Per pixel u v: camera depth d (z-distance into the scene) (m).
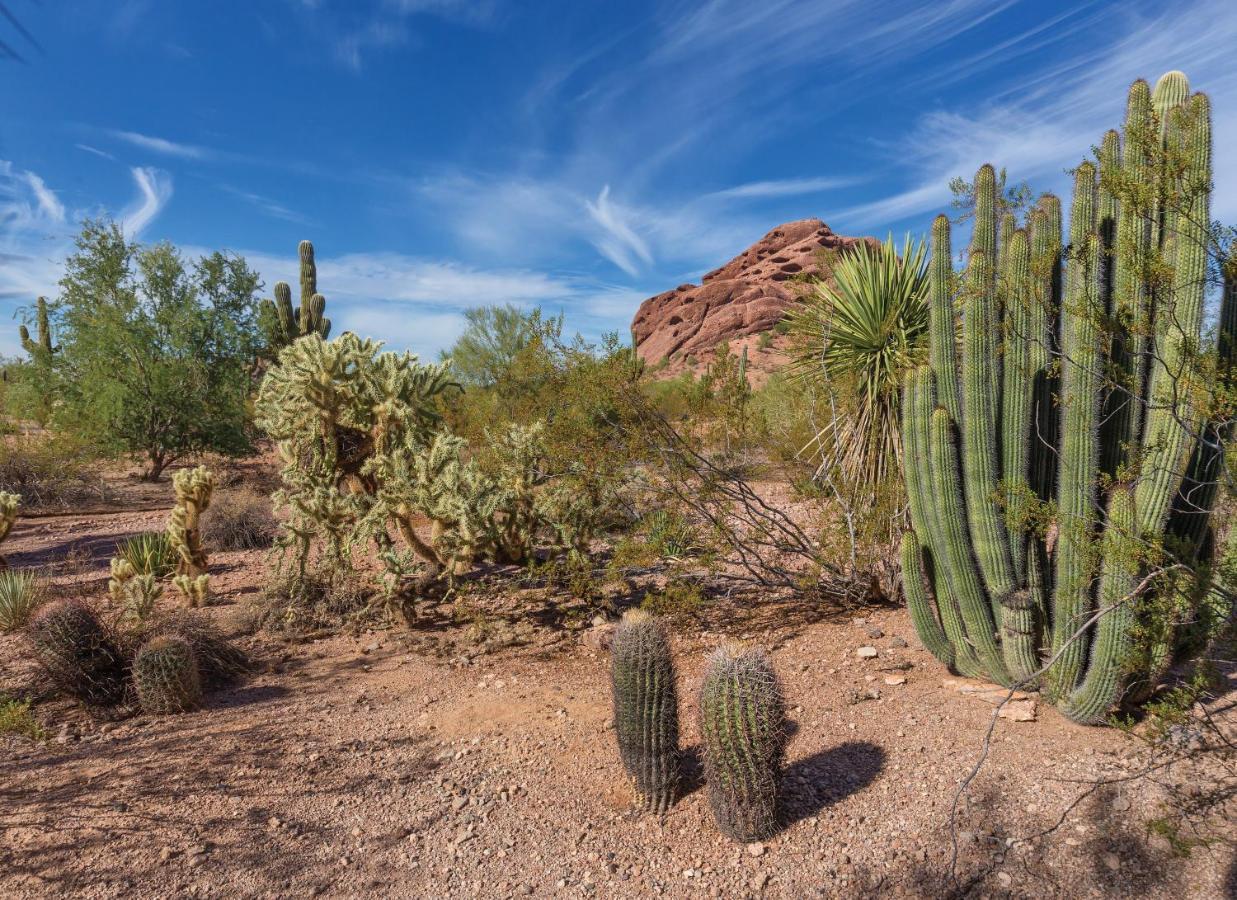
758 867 3.28
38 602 6.62
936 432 4.48
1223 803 3.36
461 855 3.39
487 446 7.61
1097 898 2.99
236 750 4.30
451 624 6.58
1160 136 3.86
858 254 7.67
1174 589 3.69
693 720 4.57
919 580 4.80
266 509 10.42
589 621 6.54
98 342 15.54
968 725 4.25
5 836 3.46
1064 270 4.30
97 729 4.59
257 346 17.89
